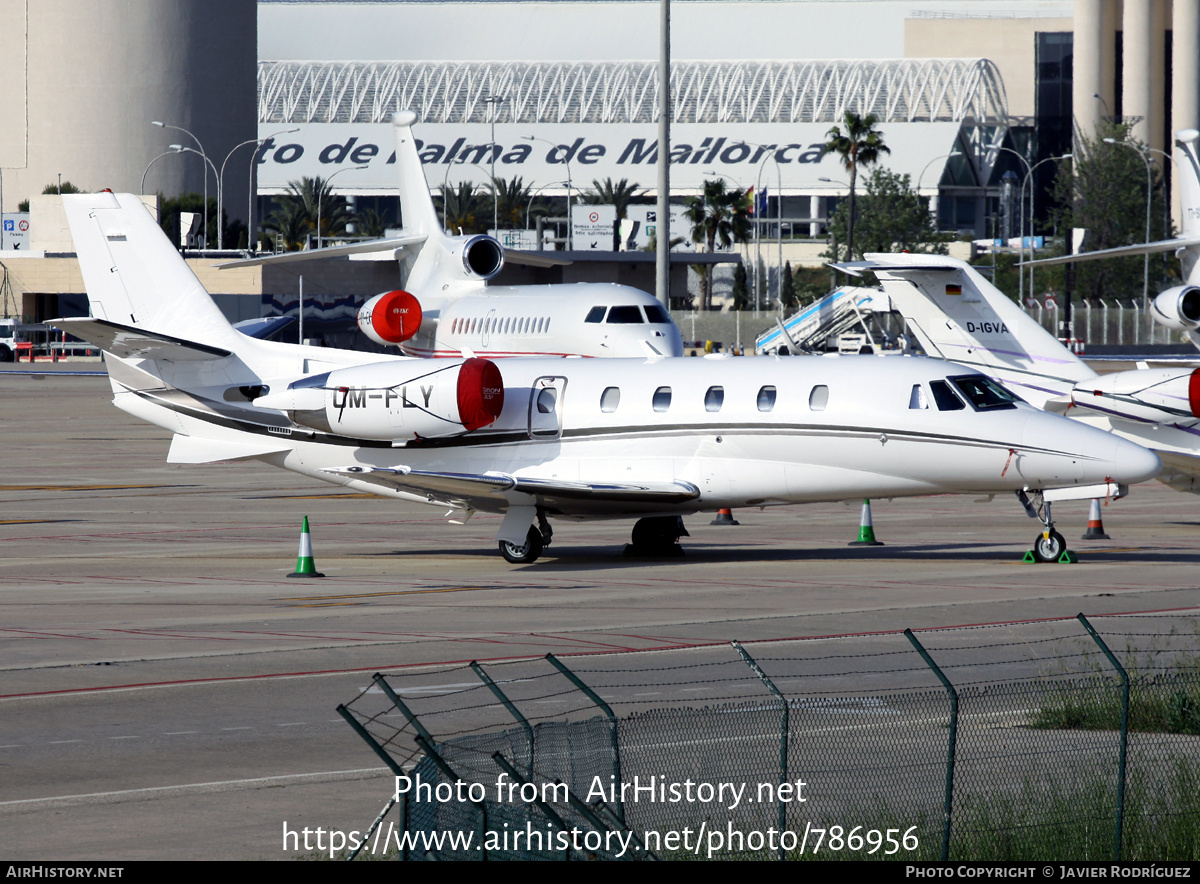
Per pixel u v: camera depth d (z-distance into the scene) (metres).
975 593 78.00
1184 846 34.31
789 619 69.88
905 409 91.06
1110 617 68.88
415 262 180.88
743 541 108.06
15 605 77.06
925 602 75.00
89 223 108.75
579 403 97.56
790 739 43.69
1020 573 86.69
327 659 61.25
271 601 78.38
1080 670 54.78
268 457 105.12
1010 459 89.50
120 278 108.69
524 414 98.56
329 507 134.00
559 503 94.75
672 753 41.50
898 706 48.72
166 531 115.38
